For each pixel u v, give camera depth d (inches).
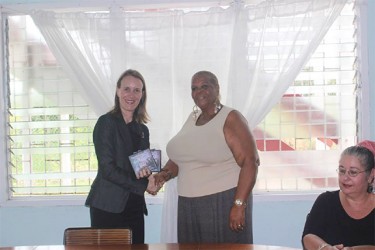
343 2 141.3
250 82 144.9
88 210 157.9
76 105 158.4
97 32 148.9
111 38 148.3
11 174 161.2
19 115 159.9
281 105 154.9
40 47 159.5
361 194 86.7
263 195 152.6
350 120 153.3
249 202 107.5
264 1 145.1
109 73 148.2
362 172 84.8
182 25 148.5
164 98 148.5
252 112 143.6
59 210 158.9
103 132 112.8
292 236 153.0
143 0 153.0
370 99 150.9
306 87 153.6
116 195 112.3
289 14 143.2
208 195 107.2
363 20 149.0
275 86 143.6
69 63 148.3
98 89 148.0
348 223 87.4
